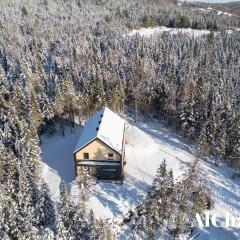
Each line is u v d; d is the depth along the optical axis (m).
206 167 63.75
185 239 47.22
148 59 109.75
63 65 101.69
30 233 42.03
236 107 74.94
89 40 140.25
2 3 182.00
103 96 75.31
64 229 41.47
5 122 65.56
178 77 93.38
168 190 45.69
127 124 74.31
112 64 100.88
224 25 194.38
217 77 96.69
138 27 177.62
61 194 43.97
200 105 72.69
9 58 110.50
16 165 51.75
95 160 55.16
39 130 69.25
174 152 65.94
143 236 46.78
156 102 80.12
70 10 191.25
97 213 48.94
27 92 71.44
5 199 45.91
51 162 62.72
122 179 55.84
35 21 159.00
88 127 60.38
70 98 72.31
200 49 131.62
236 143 65.00
